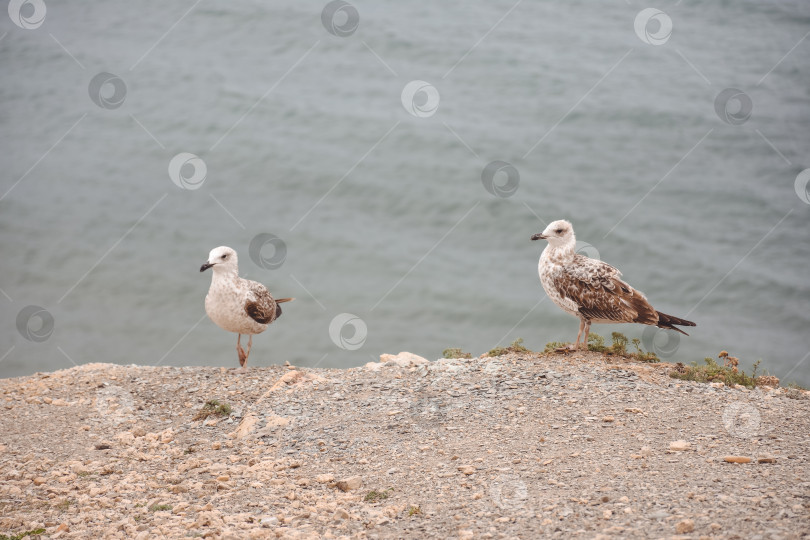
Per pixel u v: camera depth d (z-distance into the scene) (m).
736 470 7.72
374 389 11.11
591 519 6.82
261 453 9.45
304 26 37.41
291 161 28.42
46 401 11.48
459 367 11.66
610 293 11.28
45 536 7.48
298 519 7.55
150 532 7.38
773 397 10.28
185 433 10.36
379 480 8.34
